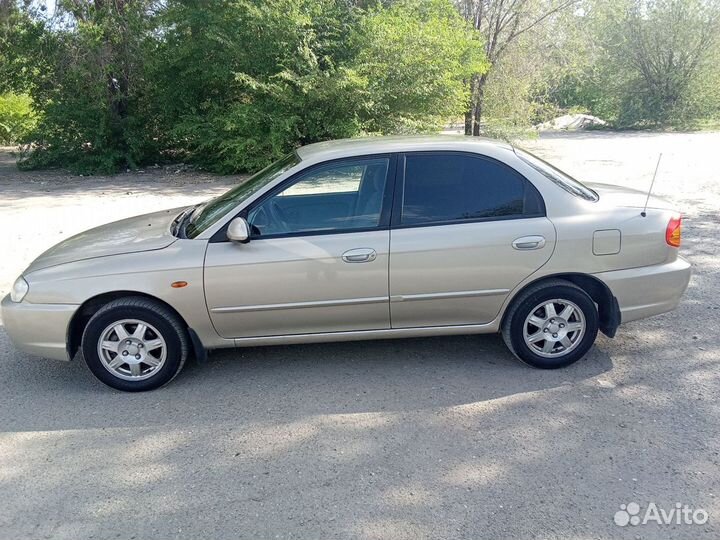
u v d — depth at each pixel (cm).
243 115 1453
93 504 303
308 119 1506
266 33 1491
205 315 409
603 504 293
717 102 3038
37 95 1700
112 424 379
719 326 505
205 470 329
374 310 417
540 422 367
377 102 1509
